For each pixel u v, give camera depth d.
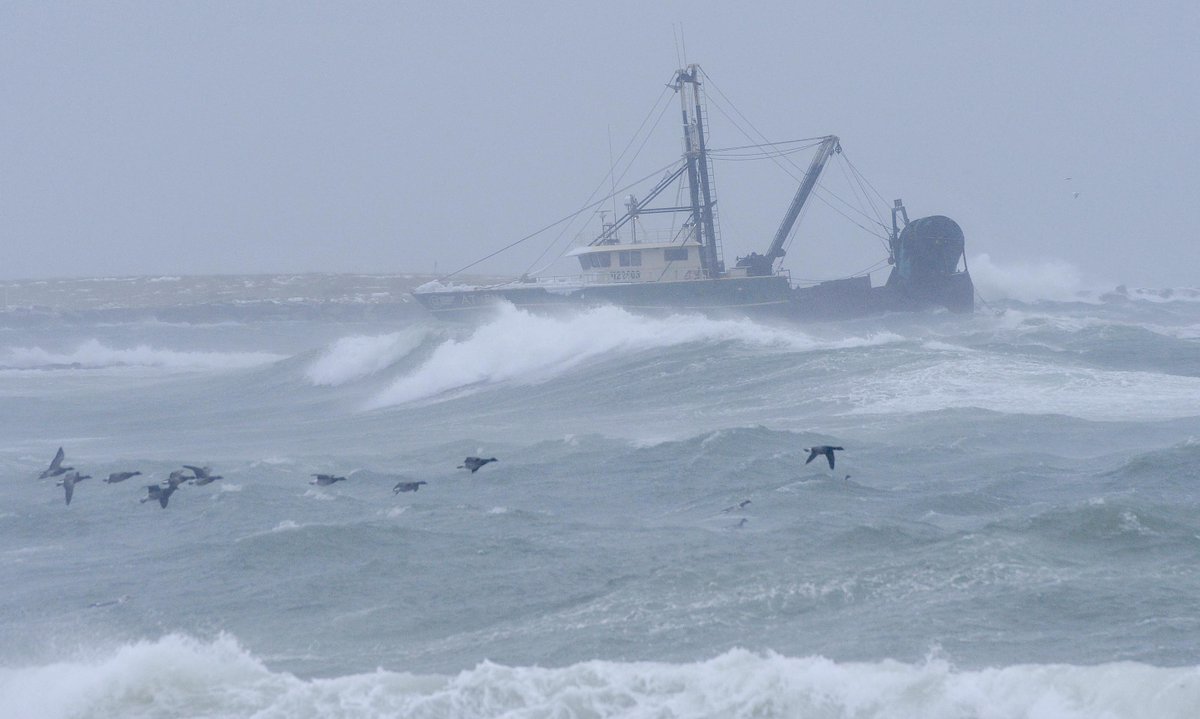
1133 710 53.00
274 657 68.94
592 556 85.00
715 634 67.81
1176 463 102.38
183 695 59.69
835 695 55.91
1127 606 67.94
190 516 107.44
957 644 63.84
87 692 60.53
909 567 76.75
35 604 82.00
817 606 71.44
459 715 56.19
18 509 114.19
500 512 100.94
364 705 57.19
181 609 78.81
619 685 57.59
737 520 96.12
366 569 84.56
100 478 129.00
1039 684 55.25
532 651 67.06
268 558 88.19
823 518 91.94
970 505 96.62
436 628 72.94
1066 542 79.75
